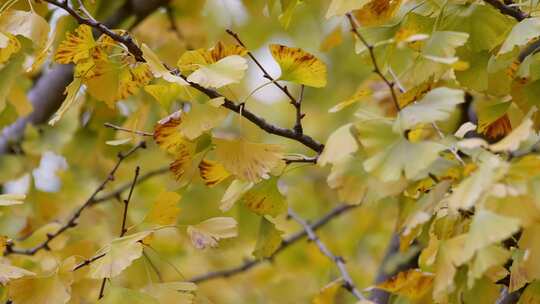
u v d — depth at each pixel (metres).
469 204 1.60
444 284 1.65
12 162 2.25
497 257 1.61
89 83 1.79
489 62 1.79
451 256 1.65
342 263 2.20
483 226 1.60
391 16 1.84
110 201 2.41
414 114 1.65
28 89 2.38
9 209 2.21
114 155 2.27
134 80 1.79
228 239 1.82
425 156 1.64
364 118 1.76
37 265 2.00
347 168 1.69
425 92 1.77
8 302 1.83
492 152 1.67
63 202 2.28
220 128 2.19
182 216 2.10
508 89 1.80
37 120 2.30
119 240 1.76
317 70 1.77
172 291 1.78
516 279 1.71
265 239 1.86
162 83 1.81
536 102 1.78
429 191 1.71
